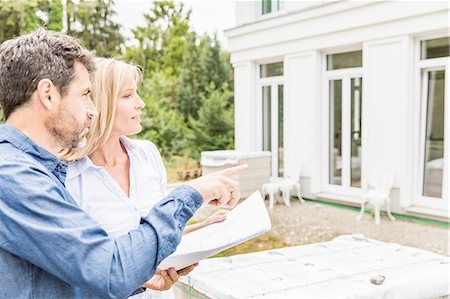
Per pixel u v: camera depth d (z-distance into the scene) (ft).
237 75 33.40
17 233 3.10
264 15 32.68
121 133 5.33
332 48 26.84
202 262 7.89
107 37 50.52
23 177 3.19
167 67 59.57
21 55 3.33
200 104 51.96
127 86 5.21
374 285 6.67
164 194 5.85
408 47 22.49
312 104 27.71
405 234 20.21
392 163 23.44
